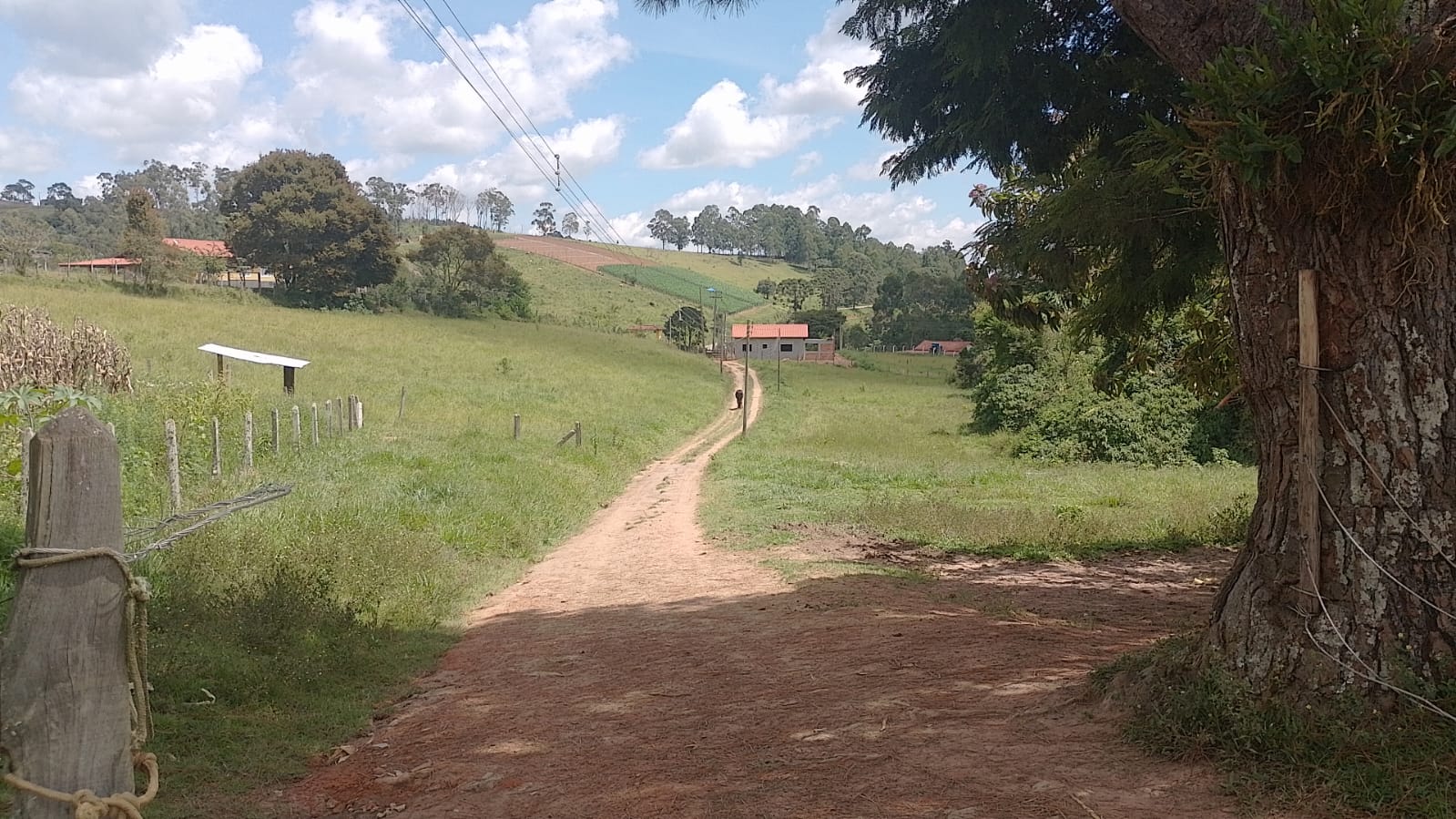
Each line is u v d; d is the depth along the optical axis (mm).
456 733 5547
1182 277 7703
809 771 4281
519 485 17281
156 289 56094
